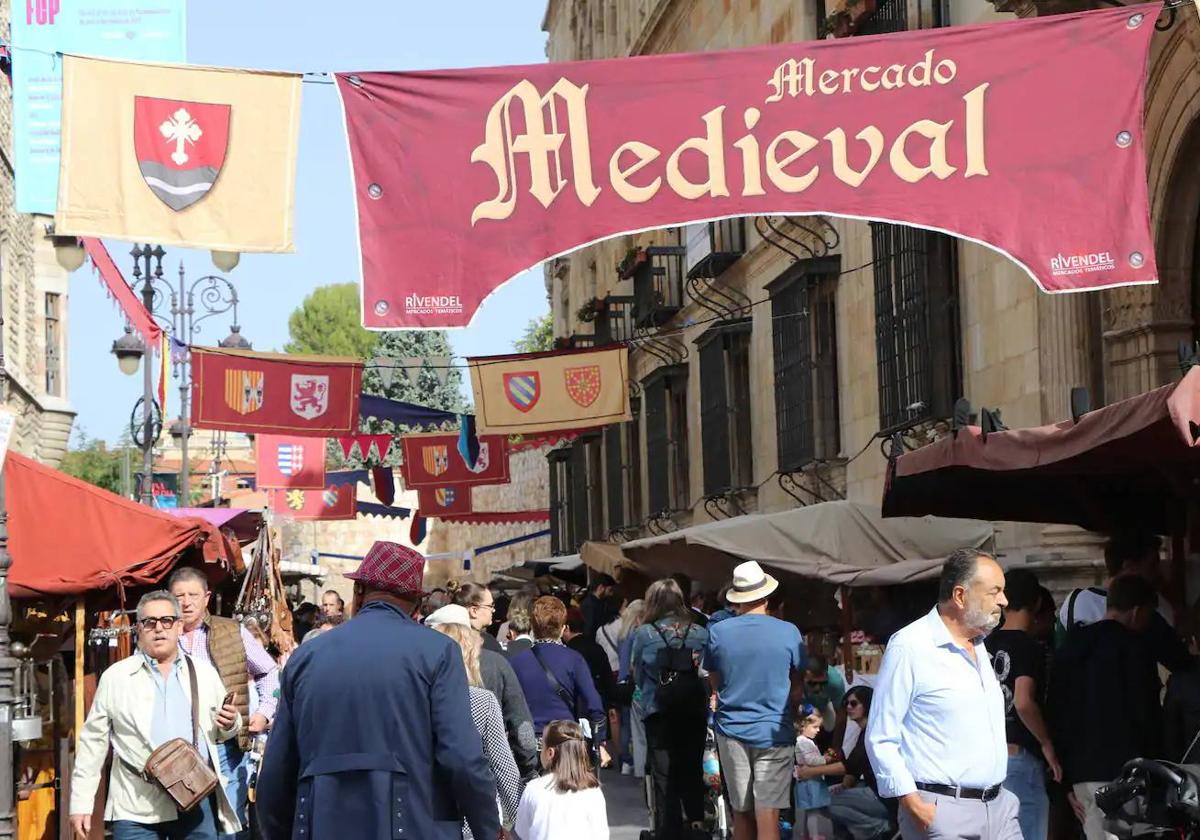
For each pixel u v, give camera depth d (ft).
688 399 91.76
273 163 26.18
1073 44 26.73
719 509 81.51
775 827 29.96
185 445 82.74
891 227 52.39
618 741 47.14
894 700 19.19
